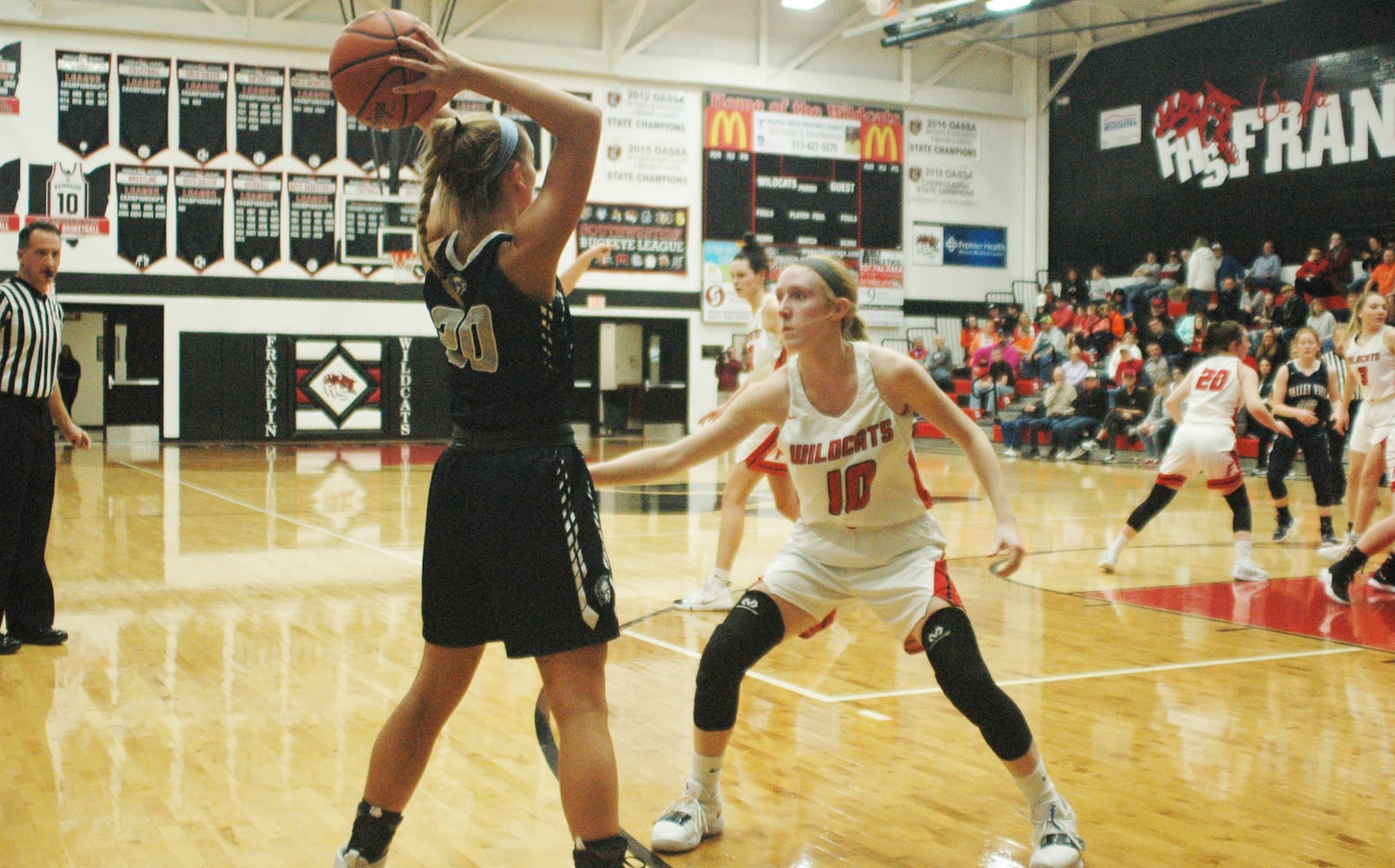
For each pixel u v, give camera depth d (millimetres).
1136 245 21594
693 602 5906
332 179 19234
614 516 10359
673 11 20922
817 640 5234
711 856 2762
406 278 19672
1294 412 8570
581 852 2143
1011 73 23359
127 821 2912
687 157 21219
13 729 3709
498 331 2150
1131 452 17406
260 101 18828
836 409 2824
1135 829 2945
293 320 19203
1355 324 7977
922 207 22797
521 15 20016
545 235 2125
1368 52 18188
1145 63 21281
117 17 17969
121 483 12219
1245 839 2879
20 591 4918
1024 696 4289
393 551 7762
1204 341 7164
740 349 21625
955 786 3271
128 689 4227
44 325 4684
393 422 19812
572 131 2146
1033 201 23328
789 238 21891
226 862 2656
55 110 17859
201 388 18875
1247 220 19859
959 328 23125
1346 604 6191
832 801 3145
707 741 2838
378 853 2326
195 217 18641
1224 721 3965
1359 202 18375
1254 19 19609
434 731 2355
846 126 22156
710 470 15570
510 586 2150
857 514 2836
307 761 3408
